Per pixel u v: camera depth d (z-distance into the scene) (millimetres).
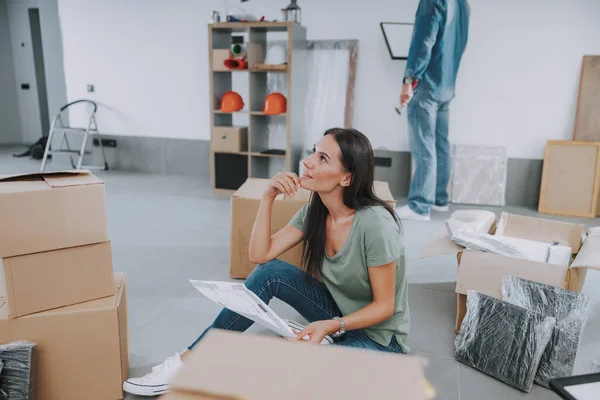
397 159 5164
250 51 4656
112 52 5961
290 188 1555
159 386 1632
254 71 4828
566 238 2486
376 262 1385
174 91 5852
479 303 1969
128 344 1864
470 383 1847
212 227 3828
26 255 1436
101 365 1605
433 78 4082
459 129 4957
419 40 3953
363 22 4988
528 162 4828
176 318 2305
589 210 4535
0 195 1354
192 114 5855
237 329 1578
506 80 4754
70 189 1470
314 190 1405
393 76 5020
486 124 4883
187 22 5609
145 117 6039
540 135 4773
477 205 4895
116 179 5668
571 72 4586
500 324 1885
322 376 436
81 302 1582
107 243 1593
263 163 5340
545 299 1916
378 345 1494
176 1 5586
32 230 1424
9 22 7707
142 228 3762
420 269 3064
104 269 1607
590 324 2322
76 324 1541
